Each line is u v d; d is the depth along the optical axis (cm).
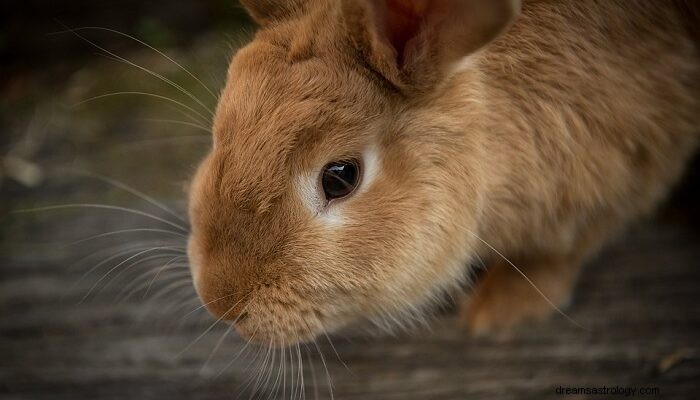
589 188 79
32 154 96
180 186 90
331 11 74
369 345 82
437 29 72
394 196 74
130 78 101
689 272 83
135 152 94
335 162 73
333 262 73
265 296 73
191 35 110
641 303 82
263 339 74
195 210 74
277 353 82
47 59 112
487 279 83
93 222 90
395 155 74
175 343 83
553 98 77
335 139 73
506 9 70
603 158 78
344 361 81
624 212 81
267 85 73
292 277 73
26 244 89
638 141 79
